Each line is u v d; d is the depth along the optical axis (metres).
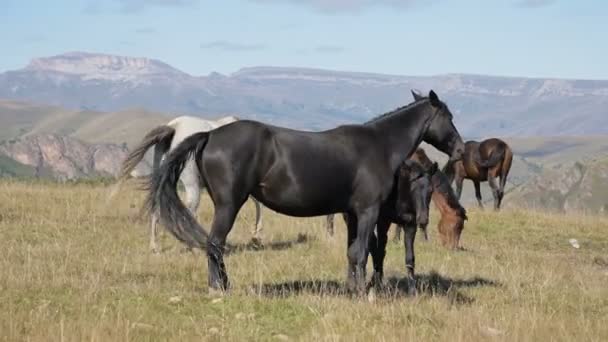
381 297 11.88
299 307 10.38
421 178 12.25
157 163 14.70
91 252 14.81
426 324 10.02
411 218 12.41
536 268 16.33
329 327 9.34
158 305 10.05
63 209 19.69
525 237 21.31
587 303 12.59
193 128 14.80
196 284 12.49
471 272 15.20
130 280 12.40
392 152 12.05
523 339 9.31
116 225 18.23
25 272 11.79
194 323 9.27
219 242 11.06
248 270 13.91
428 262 16.05
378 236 12.53
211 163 11.06
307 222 20.39
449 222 18.33
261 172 11.15
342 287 12.43
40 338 8.20
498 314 10.98
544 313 11.36
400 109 12.40
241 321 9.57
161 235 17.17
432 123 12.44
